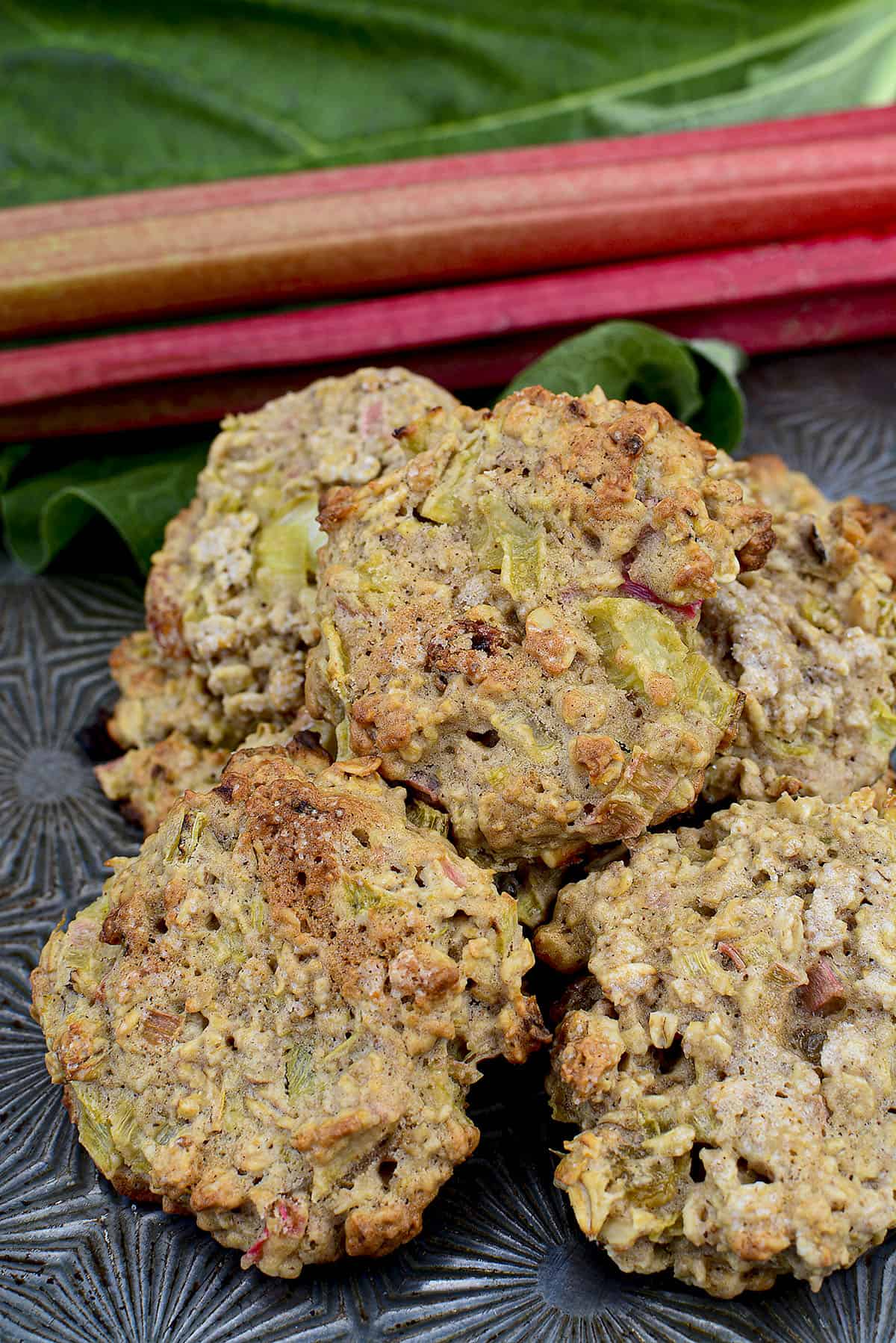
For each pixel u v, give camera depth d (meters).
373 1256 0.27
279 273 0.42
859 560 0.32
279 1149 0.27
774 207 0.43
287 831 0.28
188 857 0.28
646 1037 0.27
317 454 0.33
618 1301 0.27
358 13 0.46
